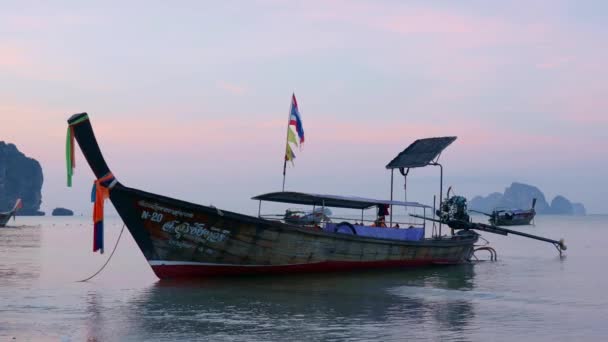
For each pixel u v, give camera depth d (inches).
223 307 684.1
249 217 865.5
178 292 792.3
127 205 840.9
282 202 1085.8
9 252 1540.4
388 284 903.1
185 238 863.7
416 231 1165.7
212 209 845.8
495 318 634.8
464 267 1229.7
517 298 776.9
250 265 901.8
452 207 1337.4
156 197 832.3
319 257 952.9
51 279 936.9
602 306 716.0
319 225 1016.2
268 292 799.1
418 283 922.7
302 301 732.7
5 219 3646.7
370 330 569.0
